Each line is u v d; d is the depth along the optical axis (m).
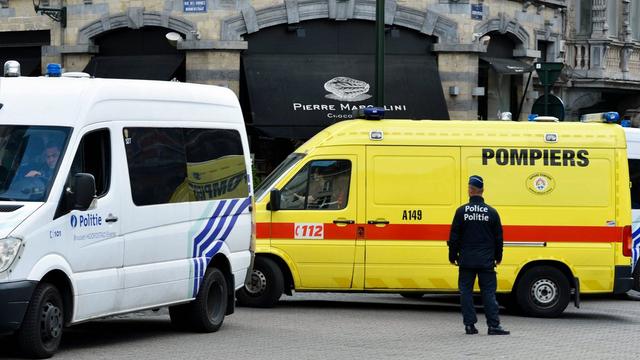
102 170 31.52
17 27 75.56
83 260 30.34
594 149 44.22
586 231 43.91
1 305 27.64
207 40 70.00
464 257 36.91
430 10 73.69
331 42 72.38
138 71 70.69
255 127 68.50
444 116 71.75
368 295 52.97
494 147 43.91
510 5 78.19
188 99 35.59
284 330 37.31
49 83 31.48
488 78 79.50
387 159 43.78
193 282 35.19
